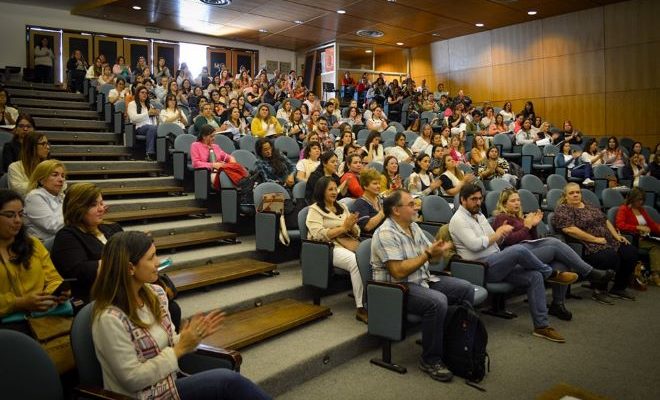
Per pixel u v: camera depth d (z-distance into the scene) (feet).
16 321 6.57
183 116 21.93
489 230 11.82
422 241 9.84
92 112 25.40
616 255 13.42
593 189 24.39
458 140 24.45
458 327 8.72
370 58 48.08
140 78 28.63
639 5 32.09
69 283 6.72
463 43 42.16
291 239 13.10
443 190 18.02
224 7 34.17
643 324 11.66
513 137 30.01
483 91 40.93
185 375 6.28
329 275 10.63
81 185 7.72
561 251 11.94
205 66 42.04
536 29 37.22
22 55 36.32
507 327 11.48
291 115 23.89
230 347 8.24
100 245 7.73
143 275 5.38
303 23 37.93
